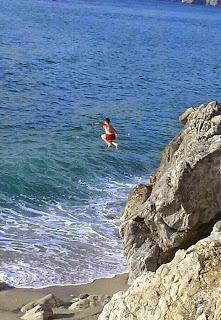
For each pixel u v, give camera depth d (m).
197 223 13.44
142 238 14.01
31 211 20.89
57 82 45.97
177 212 13.45
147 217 13.95
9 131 30.55
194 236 13.62
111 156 27.75
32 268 16.70
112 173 25.89
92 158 27.09
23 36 72.31
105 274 16.72
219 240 7.53
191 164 13.15
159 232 13.88
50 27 89.12
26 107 36.19
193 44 91.38
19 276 16.19
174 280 7.30
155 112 38.91
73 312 13.87
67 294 15.41
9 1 141.50
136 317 7.47
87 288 15.81
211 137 14.20
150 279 7.69
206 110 15.09
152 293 7.45
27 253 17.50
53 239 18.64
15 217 20.17
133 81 50.91
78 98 40.84
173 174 13.38
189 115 16.56
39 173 24.55
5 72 47.06
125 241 14.16
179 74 58.53
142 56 69.19
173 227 13.53
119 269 17.08
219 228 12.31
